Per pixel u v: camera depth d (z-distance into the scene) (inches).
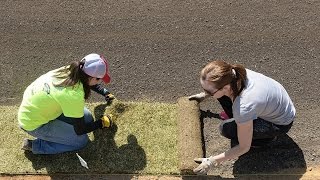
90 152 163.8
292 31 196.4
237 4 207.0
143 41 197.5
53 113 147.9
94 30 203.0
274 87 141.9
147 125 169.2
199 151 158.2
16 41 201.5
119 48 196.1
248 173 157.9
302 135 166.4
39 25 206.2
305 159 160.2
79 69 136.9
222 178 156.1
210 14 204.4
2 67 193.5
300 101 176.1
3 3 215.2
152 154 161.8
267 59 188.5
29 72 191.8
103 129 168.6
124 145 164.7
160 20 204.1
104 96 177.8
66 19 207.5
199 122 167.6
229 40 195.3
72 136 155.9
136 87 184.5
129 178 157.2
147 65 190.2
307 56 188.4
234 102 134.3
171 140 164.6
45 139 158.1
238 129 137.0
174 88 182.9
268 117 145.3
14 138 168.9
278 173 157.2
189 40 196.4
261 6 205.5
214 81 125.2
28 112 148.0
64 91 139.0
